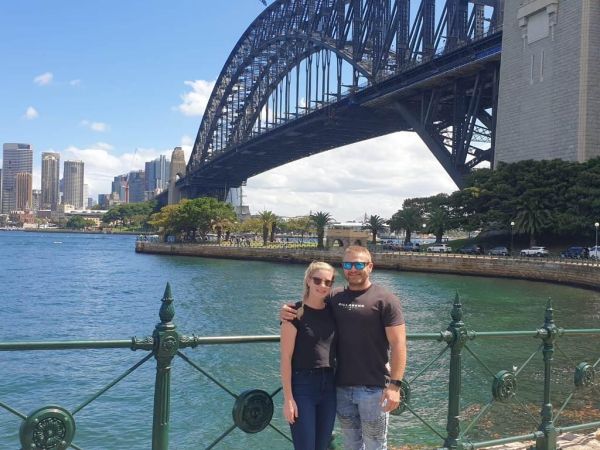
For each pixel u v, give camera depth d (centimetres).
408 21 9350
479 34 8544
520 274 6481
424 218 10481
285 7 13725
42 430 472
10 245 18275
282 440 1505
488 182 7594
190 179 19412
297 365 521
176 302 4775
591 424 812
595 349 2441
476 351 2431
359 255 529
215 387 1992
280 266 9656
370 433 534
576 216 6850
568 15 6956
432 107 8844
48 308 4572
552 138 7188
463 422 1541
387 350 540
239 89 16838
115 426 1639
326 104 11006
